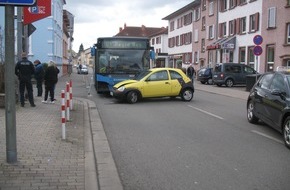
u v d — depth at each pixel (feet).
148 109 51.03
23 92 47.24
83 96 71.05
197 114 46.29
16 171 20.13
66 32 196.34
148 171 22.03
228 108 53.11
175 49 223.51
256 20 119.55
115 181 19.79
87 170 21.04
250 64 124.77
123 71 67.00
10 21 20.24
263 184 19.75
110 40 67.05
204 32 171.12
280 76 33.47
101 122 39.55
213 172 21.81
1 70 46.34
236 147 28.27
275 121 31.12
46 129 32.32
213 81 112.16
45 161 22.29
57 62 139.23
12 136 21.26
